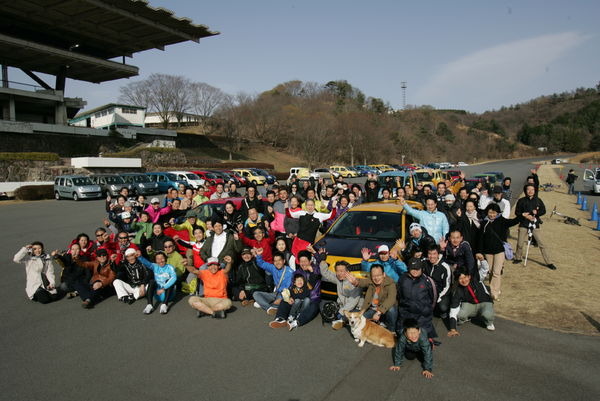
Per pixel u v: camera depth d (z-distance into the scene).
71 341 5.41
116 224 9.76
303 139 74.00
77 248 7.20
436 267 5.75
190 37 47.62
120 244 7.27
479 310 5.62
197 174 34.75
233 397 4.04
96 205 23.97
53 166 35.53
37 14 39.38
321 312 5.99
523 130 157.62
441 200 9.08
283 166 70.44
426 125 126.69
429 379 4.36
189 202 9.75
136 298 7.08
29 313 6.54
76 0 36.06
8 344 5.33
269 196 10.27
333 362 4.78
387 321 5.63
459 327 5.80
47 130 41.38
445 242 6.26
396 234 7.29
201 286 7.05
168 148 47.47
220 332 5.71
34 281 7.06
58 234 14.12
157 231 7.75
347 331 5.78
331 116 87.25
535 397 3.99
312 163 73.19
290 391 4.13
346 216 8.10
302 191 12.59
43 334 5.66
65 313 6.54
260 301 6.57
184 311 6.63
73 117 62.00
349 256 6.62
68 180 27.56
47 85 46.56
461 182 15.27
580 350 5.00
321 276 6.20
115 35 45.88
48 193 28.80
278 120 81.31
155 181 31.08
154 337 5.54
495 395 4.04
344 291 5.90
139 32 44.75
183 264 7.18
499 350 5.05
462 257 5.96
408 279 5.14
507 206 8.80
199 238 7.45
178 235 8.05
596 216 15.80
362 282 5.81
